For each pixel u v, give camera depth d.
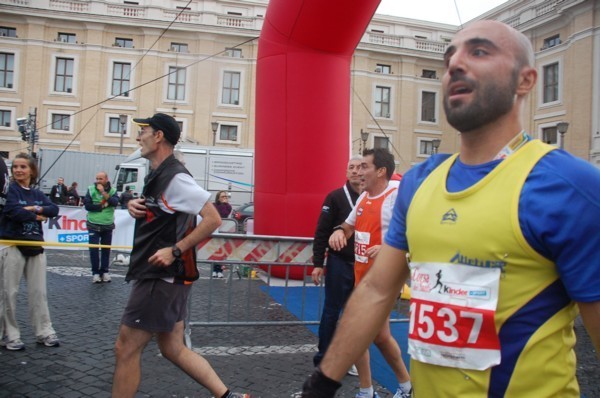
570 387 1.10
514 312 1.06
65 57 30.92
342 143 7.52
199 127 31.62
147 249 2.58
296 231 7.50
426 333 1.16
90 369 3.70
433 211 1.19
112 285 7.14
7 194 4.01
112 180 24.05
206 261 4.70
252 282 7.56
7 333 4.06
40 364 3.75
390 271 1.33
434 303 1.15
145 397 3.22
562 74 26.88
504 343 1.07
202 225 2.59
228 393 2.76
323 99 7.34
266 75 7.51
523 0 30.31
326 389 1.27
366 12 6.90
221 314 5.62
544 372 1.05
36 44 30.56
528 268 1.05
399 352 3.10
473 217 1.11
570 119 26.19
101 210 7.24
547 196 1.03
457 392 1.11
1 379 3.42
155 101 31.44
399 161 34.16
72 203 21.16
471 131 1.19
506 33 1.18
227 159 21.20
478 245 1.08
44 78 30.77
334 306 3.53
